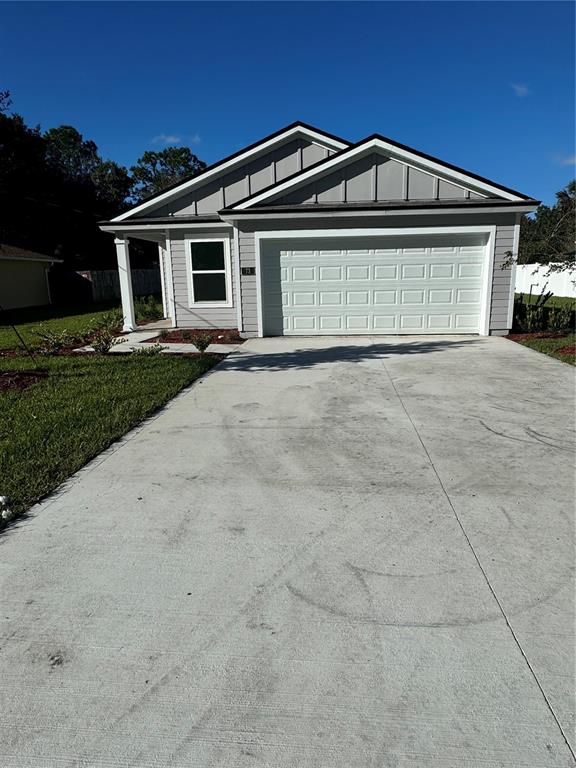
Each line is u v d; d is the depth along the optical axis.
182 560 2.92
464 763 1.73
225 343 10.87
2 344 12.02
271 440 4.86
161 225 12.55
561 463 4.18
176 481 3.97
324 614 2.46
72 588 2.68
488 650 2.21
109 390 6.70
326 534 3.17
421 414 5.58
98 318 17.41
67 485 3.93
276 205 11.08
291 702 1.98
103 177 49.03
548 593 2.58
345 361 8.59
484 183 10.55
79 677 2.11
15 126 29.94
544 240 11.02
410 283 11.13
